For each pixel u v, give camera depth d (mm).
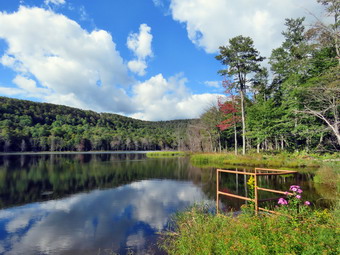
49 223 6953
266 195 8930
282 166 17109
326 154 18453
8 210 8391
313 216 3809
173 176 16594
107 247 5234
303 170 15047
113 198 10086
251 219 4016
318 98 14039
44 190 12023
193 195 10172
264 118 23688
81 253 4988
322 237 2822
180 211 7594
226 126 28844
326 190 9125
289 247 2596
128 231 6184
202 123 38094
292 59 25219
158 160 34188
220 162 24188
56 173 19016
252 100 35656
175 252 4637
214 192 10602
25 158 41938
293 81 20469
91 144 94312
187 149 58406
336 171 11250
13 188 12570
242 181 13367
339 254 2494
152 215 7516
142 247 5164
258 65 25000
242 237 3350
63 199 10008
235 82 25500
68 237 5859
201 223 5086
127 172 19484
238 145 38156
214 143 39000
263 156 21812
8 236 5988
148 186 12875
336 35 10922
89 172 19641
